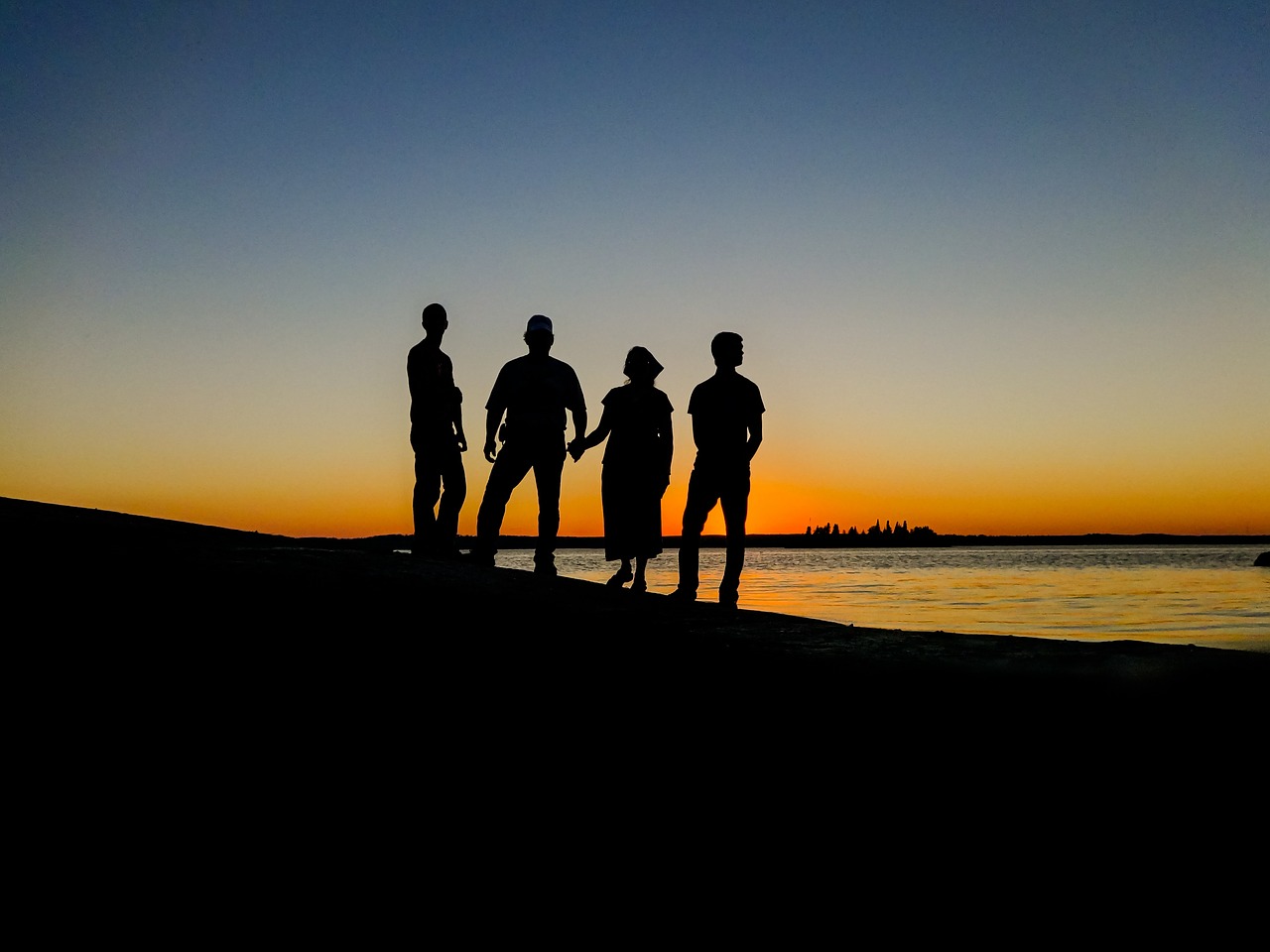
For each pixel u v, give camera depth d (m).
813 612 17.78
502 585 5.73
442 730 3.27
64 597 3.88
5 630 3.45
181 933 2.18
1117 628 13.52
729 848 2.68
